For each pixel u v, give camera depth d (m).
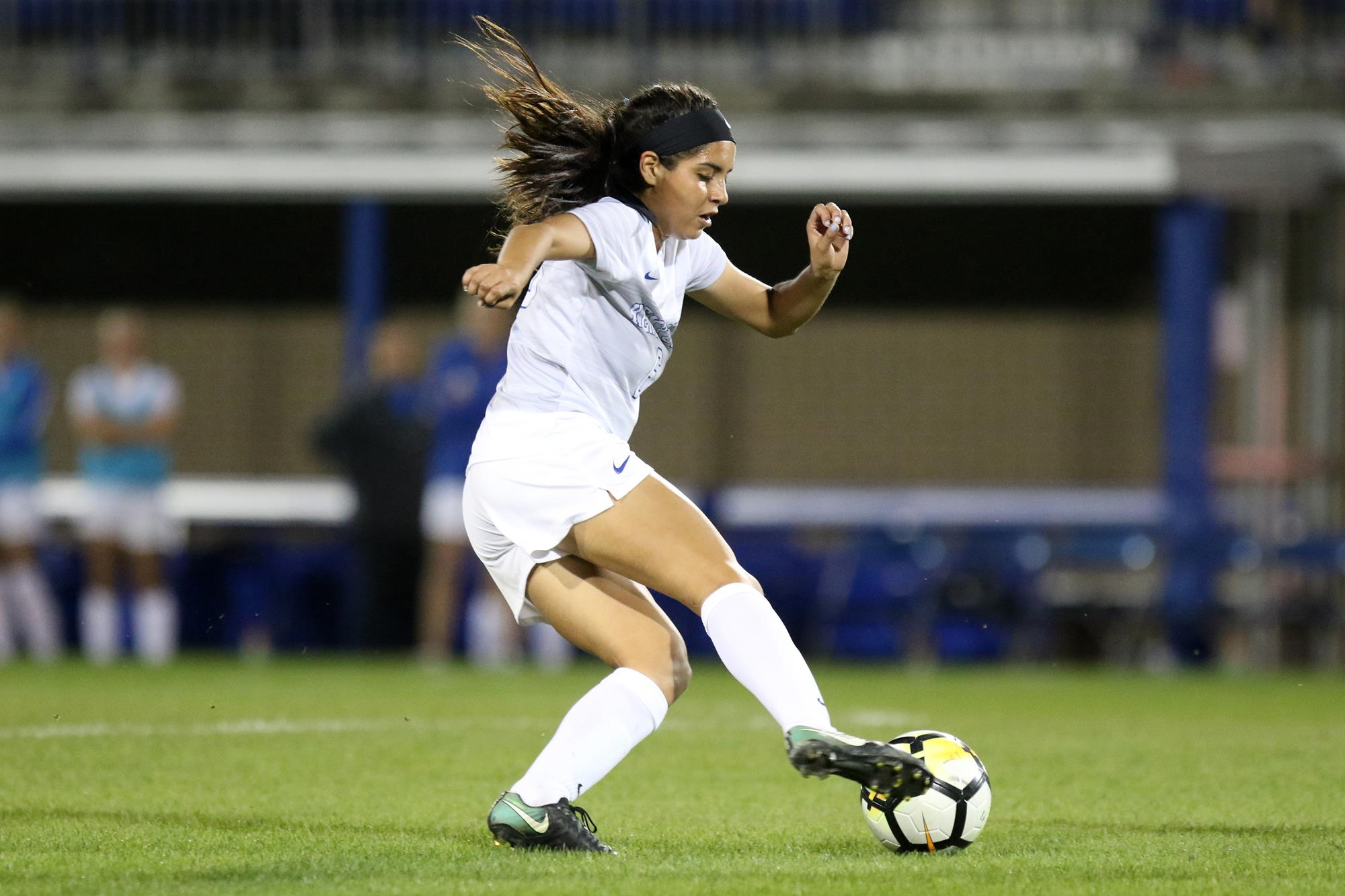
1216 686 40.22
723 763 22.47
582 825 14.40
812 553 51.16
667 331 15.02
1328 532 52.88
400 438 47.94
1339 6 58.28
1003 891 12.42
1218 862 14.02
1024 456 64.31
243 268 59.28
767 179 50.28
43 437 62.78
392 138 52.28
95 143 51.81
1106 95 54.53
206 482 63.16
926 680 42.03
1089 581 53.84
